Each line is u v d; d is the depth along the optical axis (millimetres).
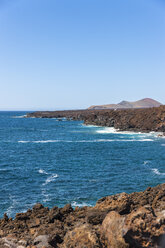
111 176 37781
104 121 151500
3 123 177250
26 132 115438
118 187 32125
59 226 15617
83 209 18594
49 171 41688
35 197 28547
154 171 40969
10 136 99562
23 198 28266
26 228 16625
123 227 9789
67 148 68312
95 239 10602
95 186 32594
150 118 119438
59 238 13031
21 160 51656
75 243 11000
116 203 14695
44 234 14156
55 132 114688
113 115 151375
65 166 45469
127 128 122312
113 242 10047
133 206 15430
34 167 44844
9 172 40938
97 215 14391
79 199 27750
